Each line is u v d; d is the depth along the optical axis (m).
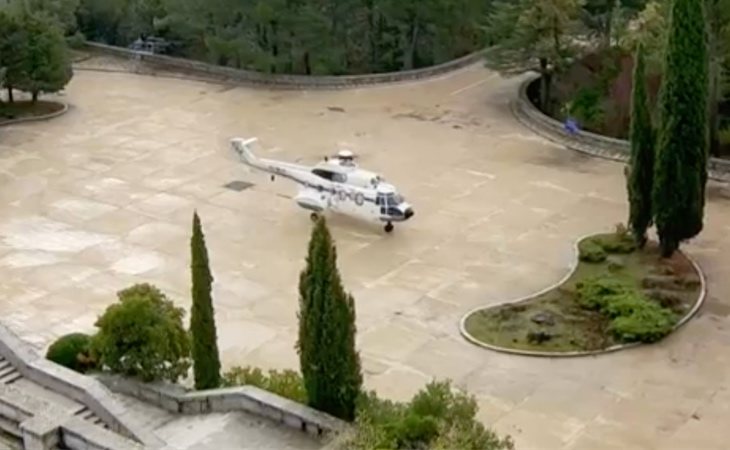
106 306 34.72
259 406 25.77
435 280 36.09
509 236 39.44
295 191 44.28
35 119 54.44
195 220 26.20
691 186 35.22
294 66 61.03
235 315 34.00
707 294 34.31
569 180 44.91
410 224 40.72
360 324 33.19
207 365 27.11
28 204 43.47
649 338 31.53
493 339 32.06
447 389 24.23
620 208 41.69
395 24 60.66
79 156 49.06
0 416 23.77
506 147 49.31
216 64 63.19
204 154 49.03
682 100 34.25
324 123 53.34
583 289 34.38
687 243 38.31
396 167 46.88
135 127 53.22
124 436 23.77
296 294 35.38
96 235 40.38
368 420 23.09
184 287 36.03
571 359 30.92
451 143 49.94
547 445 26.77
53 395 26.28
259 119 54.25
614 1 54.66
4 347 27.94
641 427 27.53
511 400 28.91
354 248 38.75
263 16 58.31
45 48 55.28
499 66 54.34
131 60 65.31
